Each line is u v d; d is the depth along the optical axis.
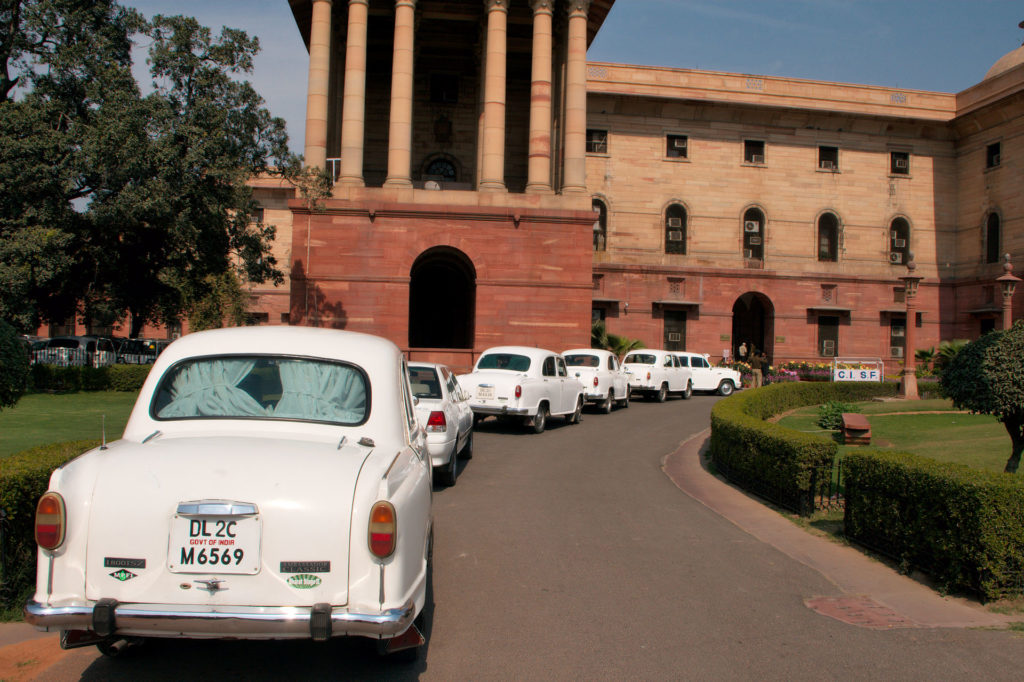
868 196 42.03
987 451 13.38
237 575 3.67
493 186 27.12
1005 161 39.75
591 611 5.55
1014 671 4.57
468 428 12.55
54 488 3.79
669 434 17.75
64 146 22.27
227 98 23.33
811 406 23.56
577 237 27.06
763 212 40.78
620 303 38.84
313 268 26.20
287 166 24.48
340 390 4.74
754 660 4.69
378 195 26.64
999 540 5.82
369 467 4.00
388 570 3.73
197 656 4.60
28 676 4.28
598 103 39.38
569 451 14.42
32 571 5.51
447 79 34.94
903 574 6.68
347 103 27.11
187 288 30.47
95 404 19.78
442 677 4.35
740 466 11.06
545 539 7.68
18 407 18.61
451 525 8.23
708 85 40.44
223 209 24.11
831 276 40.97
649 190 39.72
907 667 4.62
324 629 3.57
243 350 4.86
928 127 42.53
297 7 30.50
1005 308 23.94
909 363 26.30
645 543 7.62
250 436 4.33
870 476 7.39
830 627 5.32
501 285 26.66
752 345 42.16
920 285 42.06
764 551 7.43
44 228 22.56
